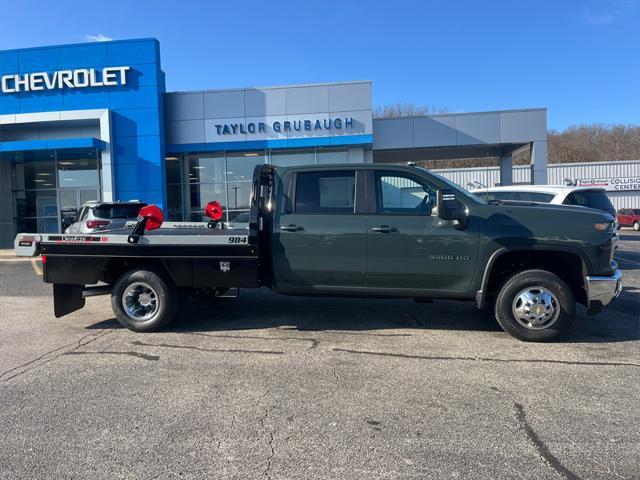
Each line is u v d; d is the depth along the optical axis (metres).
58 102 19.59
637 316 6.77
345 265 5.81
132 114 19.50
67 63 19.55
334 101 19.62
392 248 5.70
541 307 5.47
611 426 3.52
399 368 4.76
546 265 5.84
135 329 6.14
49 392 4.25
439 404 3.92
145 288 6.16
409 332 6.02
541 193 10.38
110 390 4.27
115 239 6.04
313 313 7.04
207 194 20.66
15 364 5.02
